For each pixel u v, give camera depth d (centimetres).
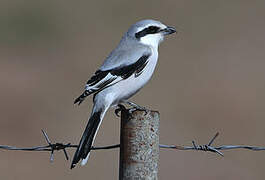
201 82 1675
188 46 1988
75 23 2236
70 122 1441
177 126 1416
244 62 1850
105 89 785
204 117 1470
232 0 2486
